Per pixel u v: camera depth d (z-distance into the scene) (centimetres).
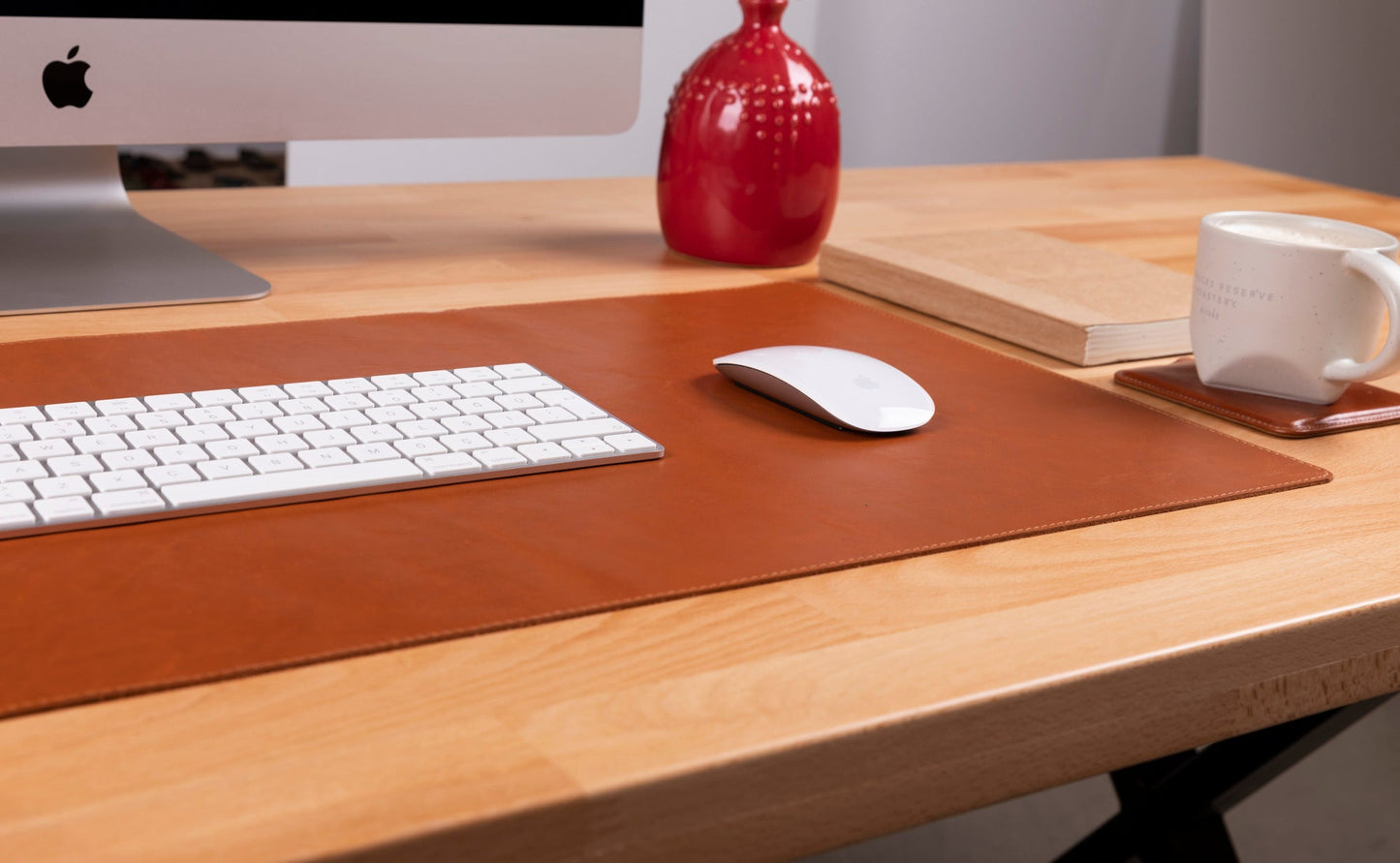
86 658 38
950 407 68
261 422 55
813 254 101
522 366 66
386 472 51
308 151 225
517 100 94
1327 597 49
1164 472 60
